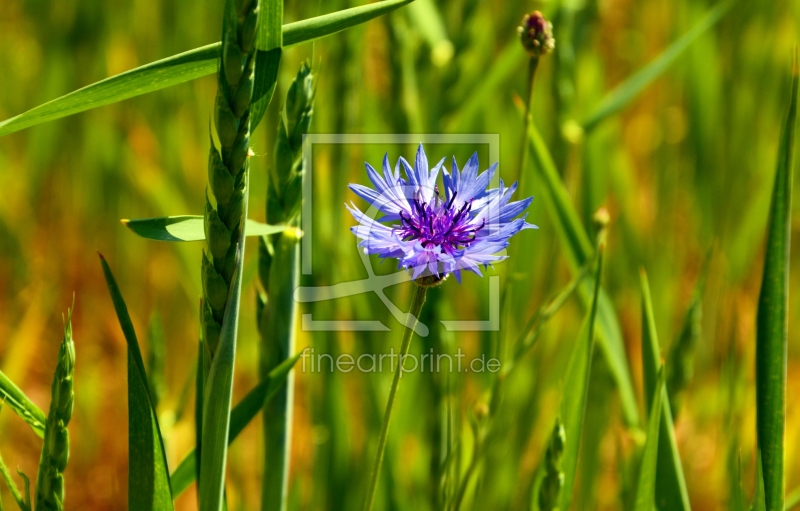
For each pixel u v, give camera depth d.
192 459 0.68
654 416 0.68
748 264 1.00
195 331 1.07
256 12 0.61
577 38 0.94
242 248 0.63
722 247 1.08
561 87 0.88
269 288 0.69
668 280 0.99
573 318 0.98
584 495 0.82
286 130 0.67
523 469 0.91
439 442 0.78
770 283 0.68
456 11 0.90
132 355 0.64
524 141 0.72
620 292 0.99
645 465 0.68
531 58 0.71
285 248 0.68
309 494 0.89
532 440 0.97
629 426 0.76
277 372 0.68
